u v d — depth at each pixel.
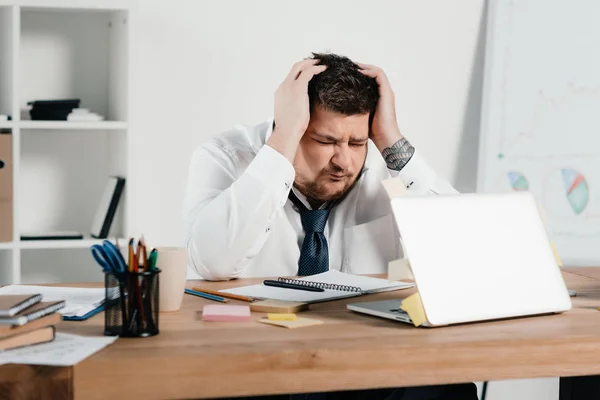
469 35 3.42
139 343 1.14
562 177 3.25
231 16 3.20
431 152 3.44
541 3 3.24
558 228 3.26
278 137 1.92
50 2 2.82
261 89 3.26
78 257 3.23
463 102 3.44
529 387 3.22
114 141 3.09
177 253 1.37
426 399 1.48
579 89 3.24
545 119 3.25
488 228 1.39
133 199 3.18
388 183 1.35
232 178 2.14
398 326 1.27
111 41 3.12
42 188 3.15
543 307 1.37
